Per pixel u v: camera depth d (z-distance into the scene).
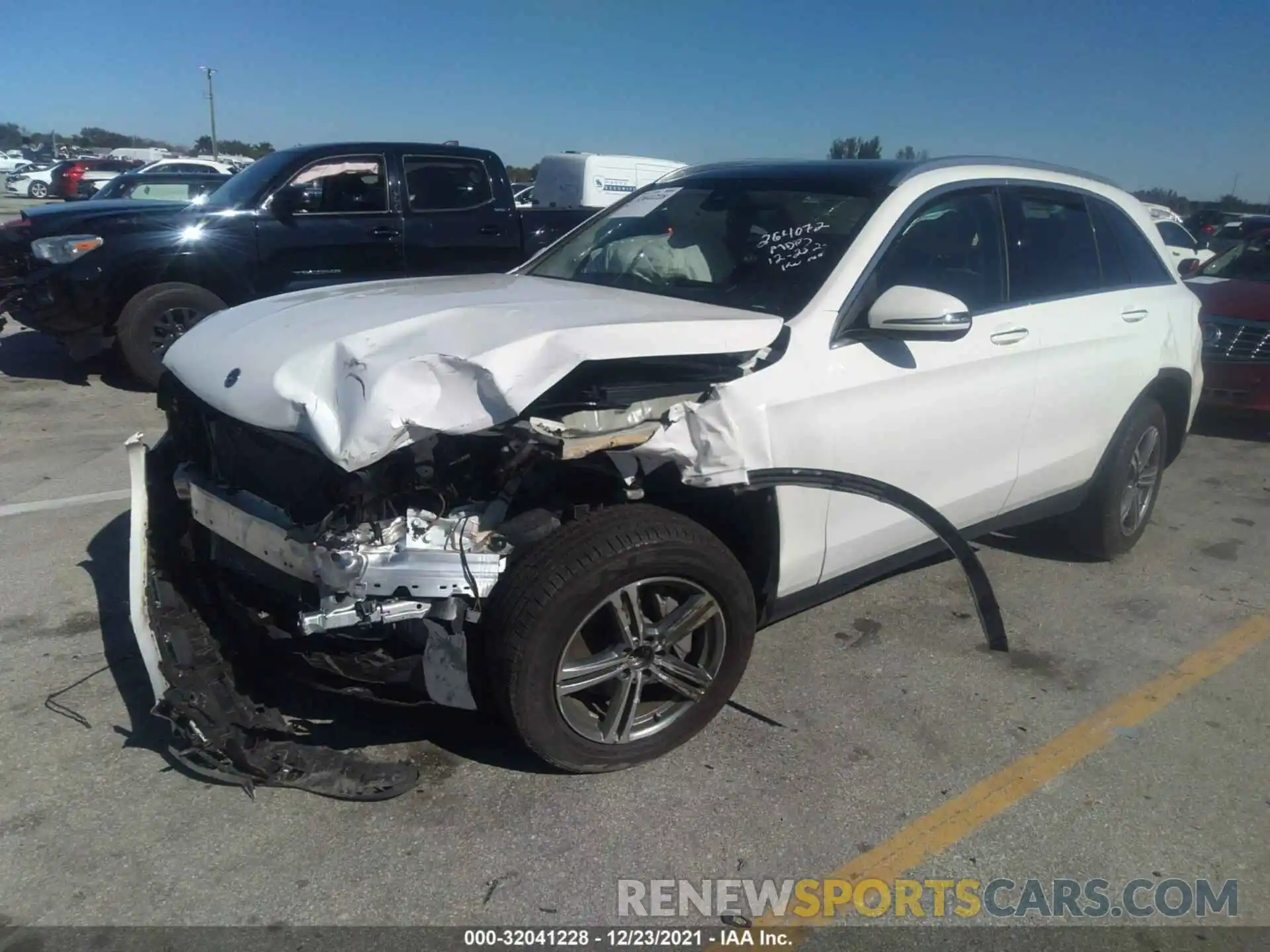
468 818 2.84
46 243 7.39
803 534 3.26
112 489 5.46
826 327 3.19
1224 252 8.73
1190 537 5.38
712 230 3.79
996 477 3.92
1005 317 3.82
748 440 2.92
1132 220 4.70
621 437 2.75
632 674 2.95
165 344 7.53
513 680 2.72
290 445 2.77
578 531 2.77
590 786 3.00
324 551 2.59
